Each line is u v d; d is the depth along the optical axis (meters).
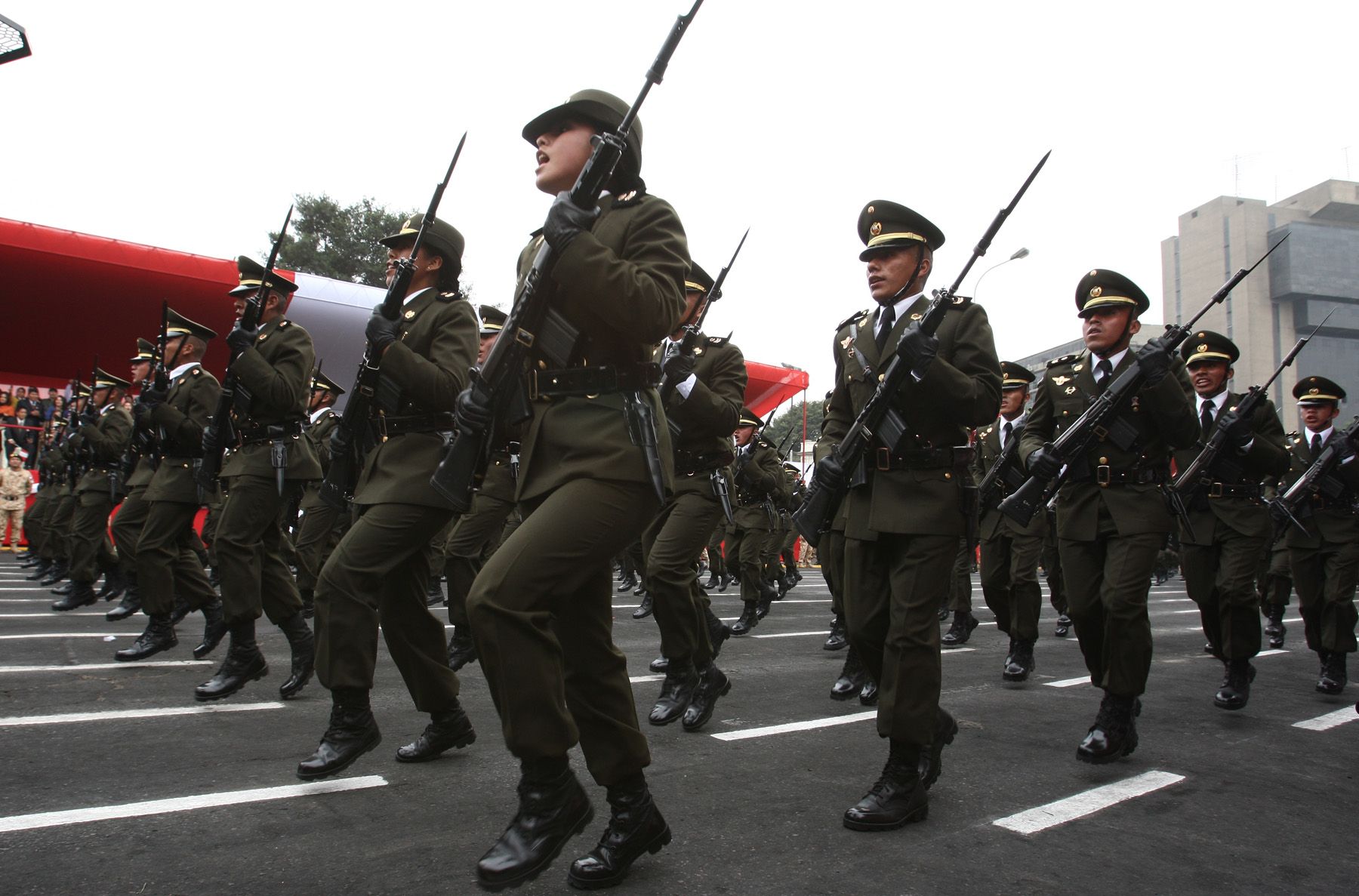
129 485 7.05
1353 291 61.81
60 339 15.61
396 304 3.43
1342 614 5.69
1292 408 60.84
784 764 3.67
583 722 2.41
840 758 3.78
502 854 2.15
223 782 3.22
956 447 3.23
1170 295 68.00
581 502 2.27
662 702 4.34
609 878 2.36
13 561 13.55
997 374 3.30
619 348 2.39
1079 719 4.71
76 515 8.02
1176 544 5.73
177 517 5.39
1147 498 3.96
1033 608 5.91
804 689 5.41
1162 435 3.95
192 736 3.83
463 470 2.37
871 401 3.21
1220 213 63.97
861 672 5.11
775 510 10.27
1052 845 2.81
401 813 2.93
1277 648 8.03
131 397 10.02
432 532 3.44
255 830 2.75
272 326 4.82
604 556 2.31
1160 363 3.87
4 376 16.42
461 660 5.66
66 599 7.96
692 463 4.56
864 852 2.69
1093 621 4.18
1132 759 3.93
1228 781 3.62
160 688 4.80
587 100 2.47
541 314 2.36
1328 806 3.33
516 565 2.21
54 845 2.59
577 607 2.42
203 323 15.81
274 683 5.07
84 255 14.41
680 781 3.39
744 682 5.60
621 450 2.31
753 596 8.26
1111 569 3.93
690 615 4.36
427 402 3.41
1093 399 4.31
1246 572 5.18
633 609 10.03
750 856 2.64
